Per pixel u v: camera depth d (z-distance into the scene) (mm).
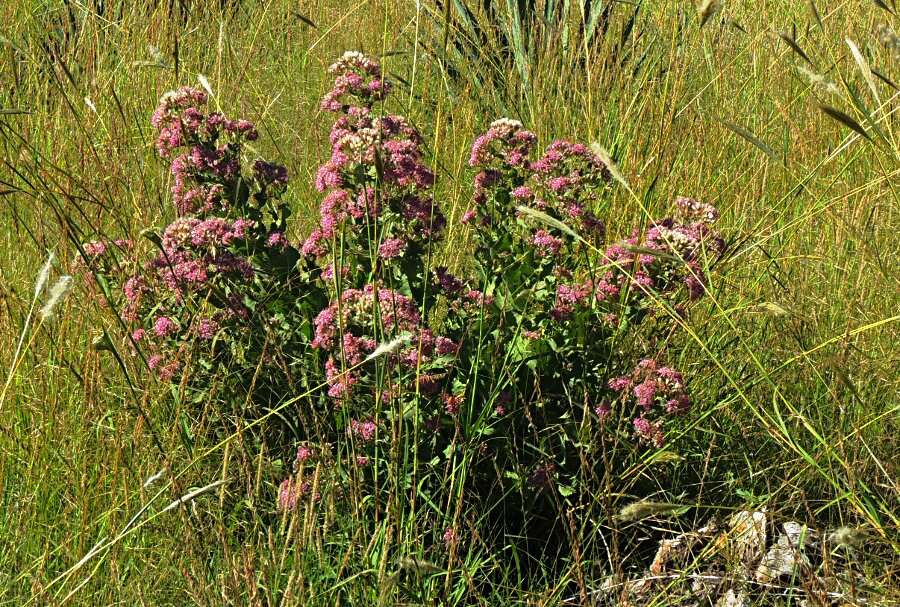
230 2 5914
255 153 3158
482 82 5590
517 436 2895
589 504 2664
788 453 3049
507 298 2889
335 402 2834
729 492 2941
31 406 2904
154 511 2637
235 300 2910
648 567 2783
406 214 2830
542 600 2484
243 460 2600
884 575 2445
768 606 2486
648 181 4156
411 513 2527
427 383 2691
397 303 2707
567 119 4699
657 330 3281
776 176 4523
